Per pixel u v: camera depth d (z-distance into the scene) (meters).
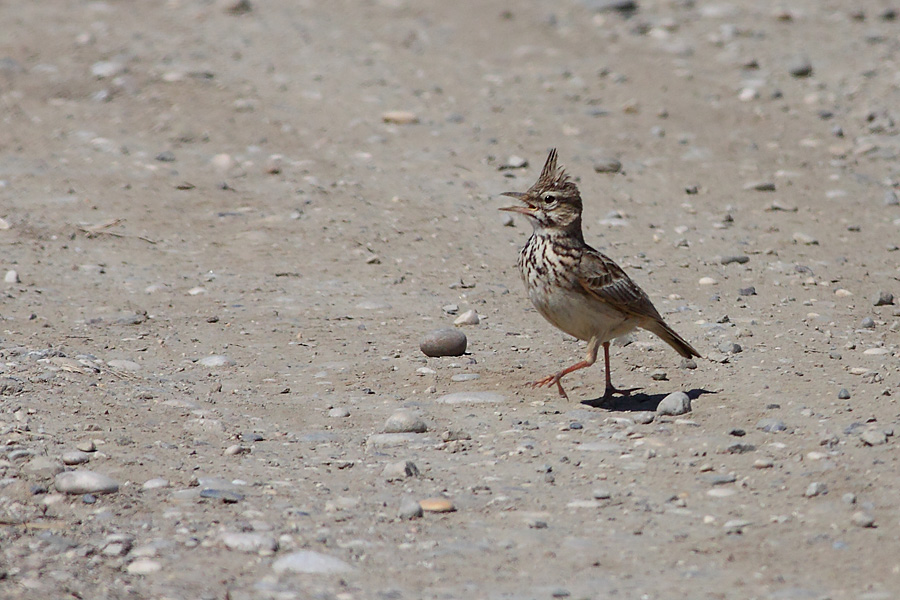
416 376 12.02
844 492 8.48
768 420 10.11
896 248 17.22
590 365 11.11
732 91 25.38
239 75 24.45
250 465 9.33
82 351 12.50
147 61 24.64
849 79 26.55
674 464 9.27
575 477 9.05
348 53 26.81
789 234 17.83
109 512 8.23
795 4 33.16
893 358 12.19
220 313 14.15
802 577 7.18
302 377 11.96
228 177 19.53
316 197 18.78
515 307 14.62
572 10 31.19
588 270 10.40
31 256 16.03
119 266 15.85
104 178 19.16
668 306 14.46
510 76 25.92
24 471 8.87
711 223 18.25
